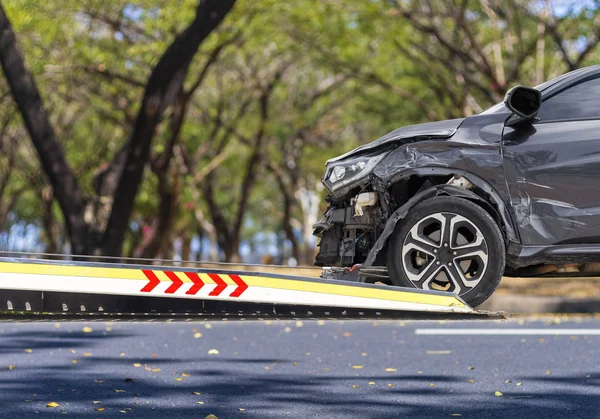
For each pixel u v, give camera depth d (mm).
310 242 59781
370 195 6941
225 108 39562
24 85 18453
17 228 62156
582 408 6895
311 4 25625
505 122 6988
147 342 11219
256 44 28812
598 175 6789
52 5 25594
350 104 38938
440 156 6895
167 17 24953
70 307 5250
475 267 7375
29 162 44094
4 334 11984
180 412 6719
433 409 6840
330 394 7512
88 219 21922
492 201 6859
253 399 7273
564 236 6789
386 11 25547
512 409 6859
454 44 28672
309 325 13430
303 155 47656
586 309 15133
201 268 5461
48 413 6664
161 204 31281
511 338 11469
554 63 27938
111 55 29031
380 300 5555
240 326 13203
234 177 51219
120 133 39312
